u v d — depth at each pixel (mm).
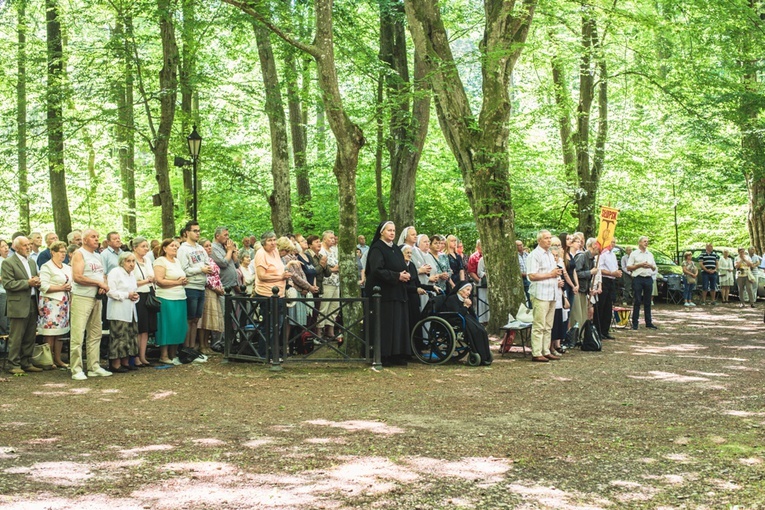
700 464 5312
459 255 13773
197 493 4672
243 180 20438
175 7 15281
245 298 10336
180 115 17250
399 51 18500
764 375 9305
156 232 28594
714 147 21469
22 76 17281
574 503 4488
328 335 12453
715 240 29234
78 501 4508
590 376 9344
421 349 10711
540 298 10688
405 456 5539
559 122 21781
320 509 4383
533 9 13305
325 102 10930
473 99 25984
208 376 9438
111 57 16031
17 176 19766
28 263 10062
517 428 6473
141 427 6555
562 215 22891
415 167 18047
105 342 10992
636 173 22312
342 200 11008
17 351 9773
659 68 20484
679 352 11625
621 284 22203
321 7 10930
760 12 21469
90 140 18625
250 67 19328
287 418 6922
